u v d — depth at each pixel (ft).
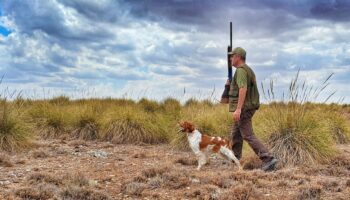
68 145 36.88
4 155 29.09
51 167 27.35
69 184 21.29
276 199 20.68
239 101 26.30
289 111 32.40
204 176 24.31
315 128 32.30
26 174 24.79
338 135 42.63
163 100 60.03
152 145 39.52
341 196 21.25
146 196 20.93
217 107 45.52
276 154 30.22
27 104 50.57
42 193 19.79
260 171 26.43
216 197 20.38
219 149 27.09
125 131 40.81
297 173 26.66
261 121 34.91
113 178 24.49
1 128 33.71
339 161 29.78
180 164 30.04
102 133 41.09
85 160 30.22
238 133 28.07
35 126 41.96
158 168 25.08
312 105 37.11
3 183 22.20
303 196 20.86
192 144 27.32
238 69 26.66
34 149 34.09
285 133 31.24
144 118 42.68
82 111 44.29
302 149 30.22
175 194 21.29
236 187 21.16
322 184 23.30
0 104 37.37
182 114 43.57
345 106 75.51
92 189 21.13
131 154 33.83
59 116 43.50
